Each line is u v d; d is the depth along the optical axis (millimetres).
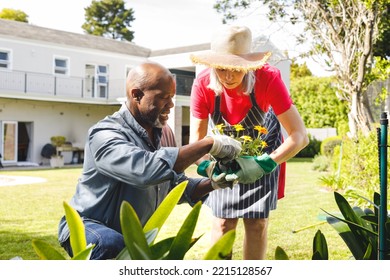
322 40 11305
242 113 2768
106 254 1735
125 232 1088
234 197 2791
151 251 1201
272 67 2709
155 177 1537
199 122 2889
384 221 1530
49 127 21000
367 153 7715
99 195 1840
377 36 10875
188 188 1989
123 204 1084
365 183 7723
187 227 1153
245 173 1794
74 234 1278
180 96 20266
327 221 1815
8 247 4910
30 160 20406
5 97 19000
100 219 1859
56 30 23578
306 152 23453
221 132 2697
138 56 24453
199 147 1626
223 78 2572
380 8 9547
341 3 10453
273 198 2818
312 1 11141
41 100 20344
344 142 10031
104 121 1811
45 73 20859
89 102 21484
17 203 8453
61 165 19094
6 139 19562
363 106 10203
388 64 9242
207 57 2508
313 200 8453
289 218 6625
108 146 1643
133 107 1819
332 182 8703
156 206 1972
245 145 2229
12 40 19750
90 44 23297
